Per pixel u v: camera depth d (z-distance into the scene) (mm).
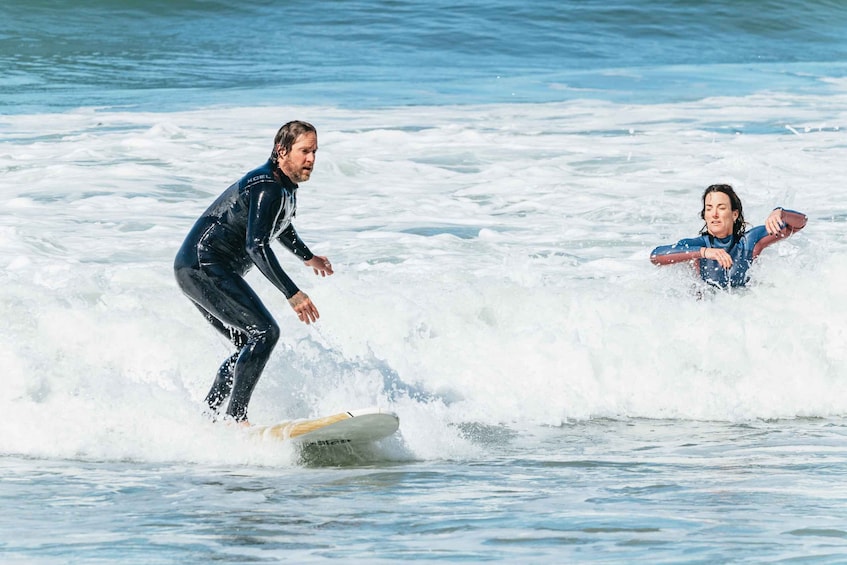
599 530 17172
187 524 17734
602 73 105125
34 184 51406
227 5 130750
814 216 47125
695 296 31297
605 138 67188
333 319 29938
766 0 146500
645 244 42531
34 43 112000
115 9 127188
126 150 60062
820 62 123188
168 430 23656
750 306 30484
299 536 16984
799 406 28203
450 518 18047
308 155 23359
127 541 16703
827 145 65062
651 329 29641
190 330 27891
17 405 24328
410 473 21562
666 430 26016
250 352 23328
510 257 39438
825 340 29812
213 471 21781
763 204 48594
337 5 134875
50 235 41500
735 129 71062
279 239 24688
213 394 24141
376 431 22578
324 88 90500
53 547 16359
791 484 20406
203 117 73062
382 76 100250
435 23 129625
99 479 21016
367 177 55500
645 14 138875
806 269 32156
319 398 25797
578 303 30719
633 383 28438
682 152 62531
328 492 20000
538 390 27953
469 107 80125
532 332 29344
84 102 80250
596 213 48281
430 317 30094
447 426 25578
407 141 65000
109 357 27109
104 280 32375
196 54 111125
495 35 126750
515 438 24969
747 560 15469
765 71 109875
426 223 45875
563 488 20203
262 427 23047
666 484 20516
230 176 54844
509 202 50500
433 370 28266
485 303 30859
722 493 19688
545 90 91250
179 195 50344
